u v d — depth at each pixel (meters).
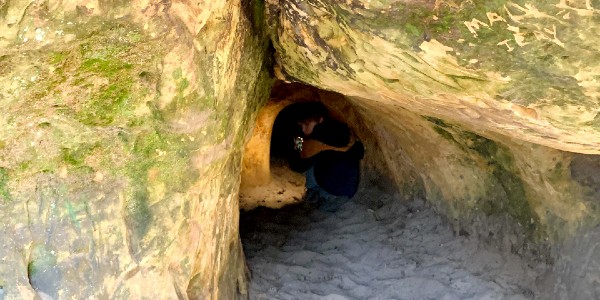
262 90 2.76
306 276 3.20
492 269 2.88
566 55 1.38
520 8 1.30
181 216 1.91
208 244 2.20
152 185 1.81
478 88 1.67
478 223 3.07
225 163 2.27
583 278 2.31
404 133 3.34
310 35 2.06
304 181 5.20
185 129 1.81
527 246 2.71
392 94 2.11
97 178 1.70
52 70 1.43
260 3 2.22
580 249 2.35
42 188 1.63
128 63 1.53
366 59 1.90
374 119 3.70
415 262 3.22
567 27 1.30
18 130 1.51
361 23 1.67
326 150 5.08
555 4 1.25
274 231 4.00
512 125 1.86
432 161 3.28
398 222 3.72
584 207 2.35
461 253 3.12
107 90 1.56
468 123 2.31
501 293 2.71
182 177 1.88
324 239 3.77
